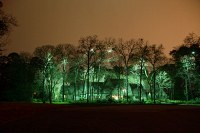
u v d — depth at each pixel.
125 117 37.09
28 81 95.06
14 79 90.44
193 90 109.25
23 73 93.06
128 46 106.75
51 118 35.44
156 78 117.19
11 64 91.69
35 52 106.81
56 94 112.62
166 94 124.81
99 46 106.50
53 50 107.69
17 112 41.25
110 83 115.44
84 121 32.69
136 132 25.77
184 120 34.38
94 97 115.44
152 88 117.75
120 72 107.19
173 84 119.31
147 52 105.25
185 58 102.81
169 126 29.36
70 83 119.06
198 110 48.91
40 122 31.50
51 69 105.69
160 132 25.84
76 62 107.56
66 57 108.00
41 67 104.62
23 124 29.84
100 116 38.12
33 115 38.72
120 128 27.78
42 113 41.84
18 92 90.75
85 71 107.81
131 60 106.19
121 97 113.00
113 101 94.38
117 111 46.59
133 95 118.31
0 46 69.75
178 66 104.75
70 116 37.97
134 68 107.69
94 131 26.00
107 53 107.06
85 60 106.31
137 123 31.41
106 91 114.44
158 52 105.94
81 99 106.12
